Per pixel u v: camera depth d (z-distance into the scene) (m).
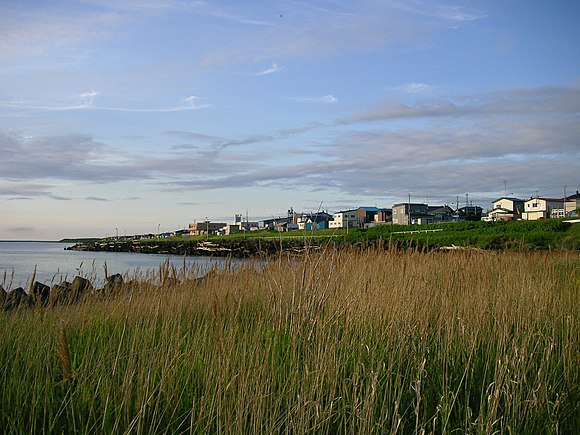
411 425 4.48
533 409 4.57
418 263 10.52
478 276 9.54
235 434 3.88
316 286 6.01
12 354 5.03
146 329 5.62
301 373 4.79
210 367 4.68
